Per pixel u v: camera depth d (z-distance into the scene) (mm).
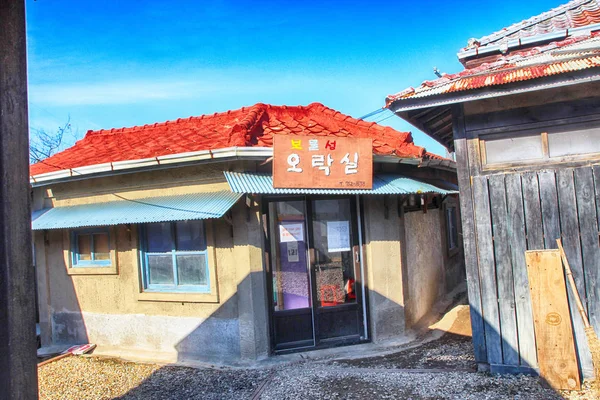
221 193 6488
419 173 8797
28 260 2484
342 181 6227
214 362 6598
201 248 6965
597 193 5020
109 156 7707
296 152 6008
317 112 8648
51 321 8211
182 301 6914
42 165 8766
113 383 5953
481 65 5676
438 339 7297
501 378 5215
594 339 4684
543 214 5211
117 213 6852
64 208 7973
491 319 5410
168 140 7953
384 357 6461
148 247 7387
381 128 8414
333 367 6059
